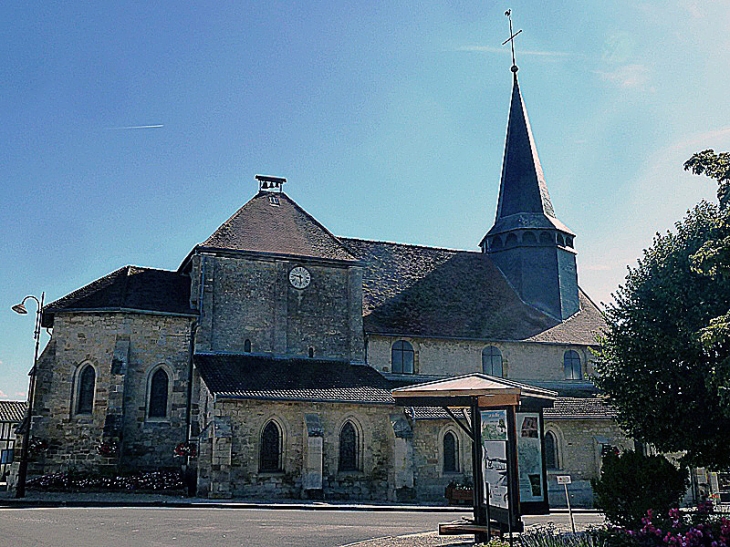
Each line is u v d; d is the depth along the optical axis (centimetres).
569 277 3956
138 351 2939
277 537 1555
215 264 3108
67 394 2872
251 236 3259
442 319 3519
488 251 4147
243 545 1425
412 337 3344
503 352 3519
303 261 3259
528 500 1420
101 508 2155
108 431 2742
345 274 3350
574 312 3912
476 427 1510
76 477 2655
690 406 1767
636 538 1197
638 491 1472
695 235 1853
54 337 2945
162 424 2905
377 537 1571
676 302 1836
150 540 1470
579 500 3119
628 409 1944
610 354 2095
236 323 3081
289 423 2800
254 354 3070
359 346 3238
